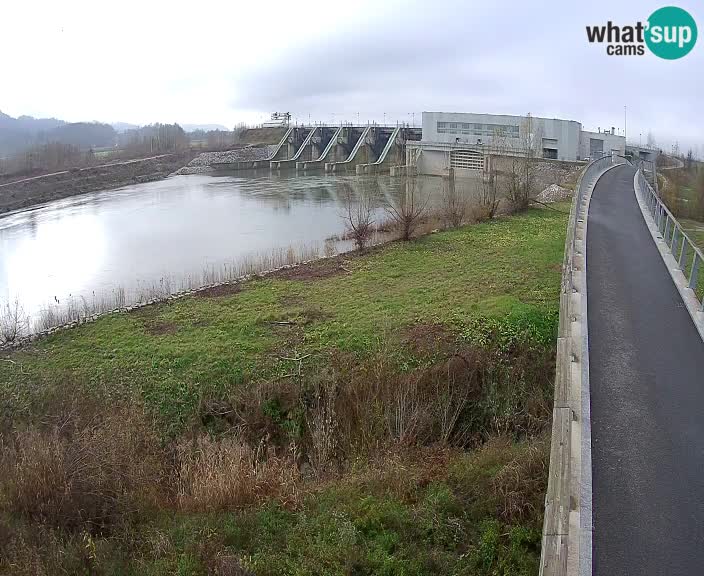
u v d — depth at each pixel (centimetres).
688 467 916
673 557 744
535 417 1388
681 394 1126
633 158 8900
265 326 1952
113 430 1325
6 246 4362
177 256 3809
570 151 8275
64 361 1764
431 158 9081
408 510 1050
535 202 4072
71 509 1102
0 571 956
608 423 1028
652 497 850
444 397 1466
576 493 854
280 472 1227
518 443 1266
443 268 2497
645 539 773
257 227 4844
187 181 9331
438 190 6675
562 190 5019
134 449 1296
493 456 1184
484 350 1616
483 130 8988
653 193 2978
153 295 2525
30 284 3231
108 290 2998
